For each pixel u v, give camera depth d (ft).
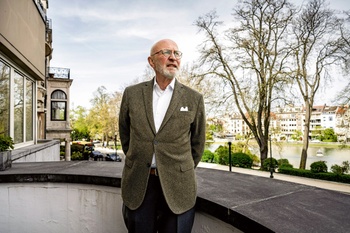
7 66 13.56
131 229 4.16
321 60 58.34
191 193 4.09
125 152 4.93
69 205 6.47
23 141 16.53
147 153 4.02
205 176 6.56
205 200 4.40
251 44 59.57
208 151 79.51
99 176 6.07
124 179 4.26
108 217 6.10
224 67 63.77
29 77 17.74
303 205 4.07
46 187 6.52
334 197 4.52
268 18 58.23
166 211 4.04
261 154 65.36
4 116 13.35
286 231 3.04
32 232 6.46
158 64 4.21
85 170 6.90
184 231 4.03
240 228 3.64
